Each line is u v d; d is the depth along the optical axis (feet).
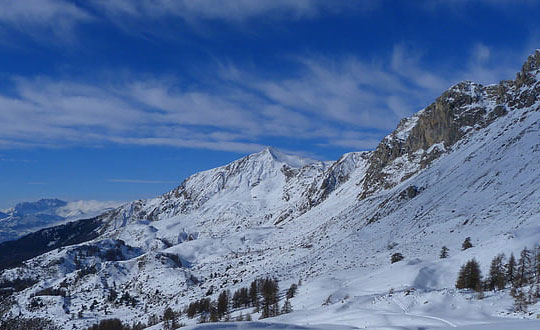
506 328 139.44
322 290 419.95
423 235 583.99
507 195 578.25
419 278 346.95
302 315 297.74
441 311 258.78
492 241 375.04
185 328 162.81
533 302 244.42
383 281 373.81
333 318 262.47
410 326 196.54
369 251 614.34
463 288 302.45
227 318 440.04
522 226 442.09
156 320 609.83
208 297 599.16
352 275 470.80
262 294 499.92
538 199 508.53
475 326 154.40
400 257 483.92
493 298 267.18
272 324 181.78
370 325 224.94
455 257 378.32
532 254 317.63
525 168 629.10
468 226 537.65
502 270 303.89
